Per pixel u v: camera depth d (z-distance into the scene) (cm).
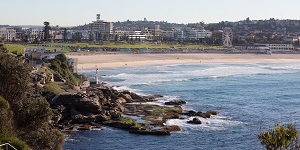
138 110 10056
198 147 7375
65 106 8938
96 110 8938
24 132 4475
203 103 11281
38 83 9731
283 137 3334
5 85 4681
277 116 9850
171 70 19612
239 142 7681
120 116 9112
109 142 7506
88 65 19938
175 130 8331
